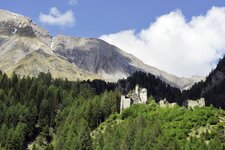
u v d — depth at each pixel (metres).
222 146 181.88
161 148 181.75
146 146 184.62
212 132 194.88
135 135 197.38
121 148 192.25
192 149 181.88
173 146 181.88
